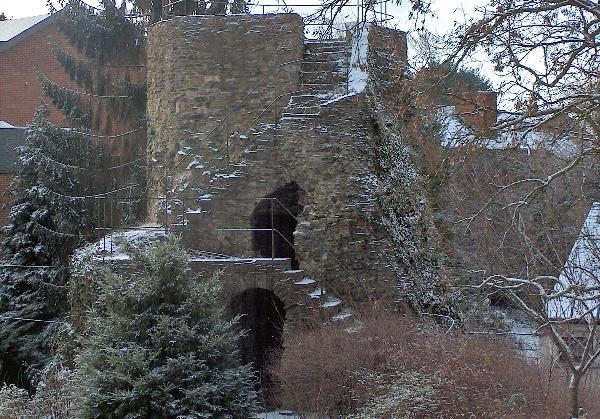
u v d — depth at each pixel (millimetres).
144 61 29766
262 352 21578
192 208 20906
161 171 22891
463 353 14555
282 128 20562
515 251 19906
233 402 14938
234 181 20438
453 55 10586
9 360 23281
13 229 25672
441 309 19797
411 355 15086
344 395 15578
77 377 15188
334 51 22453
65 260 25094
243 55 22312
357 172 20344
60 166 25656
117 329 14852
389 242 20109
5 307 24578
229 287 18641
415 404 13367
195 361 14680
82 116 29000
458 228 21172
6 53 37750
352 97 20656
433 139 16953
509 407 13203
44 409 17109
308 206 20219
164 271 15211
